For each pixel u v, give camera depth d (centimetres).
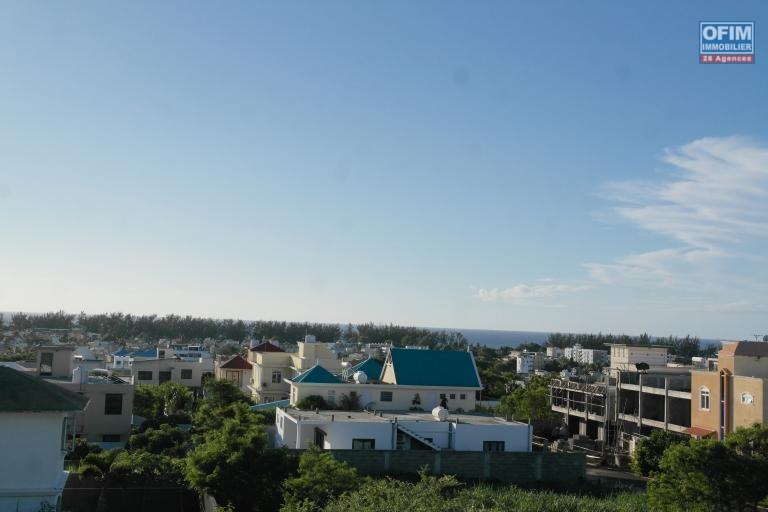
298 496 2689
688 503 3194
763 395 4912
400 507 1962
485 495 2869
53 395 2242
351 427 4397
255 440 3023
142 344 19525
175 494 3175
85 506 3092
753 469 3197
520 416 7244
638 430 6197
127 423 5141
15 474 2172
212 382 6769
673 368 6900
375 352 14062
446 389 5938
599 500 3341
